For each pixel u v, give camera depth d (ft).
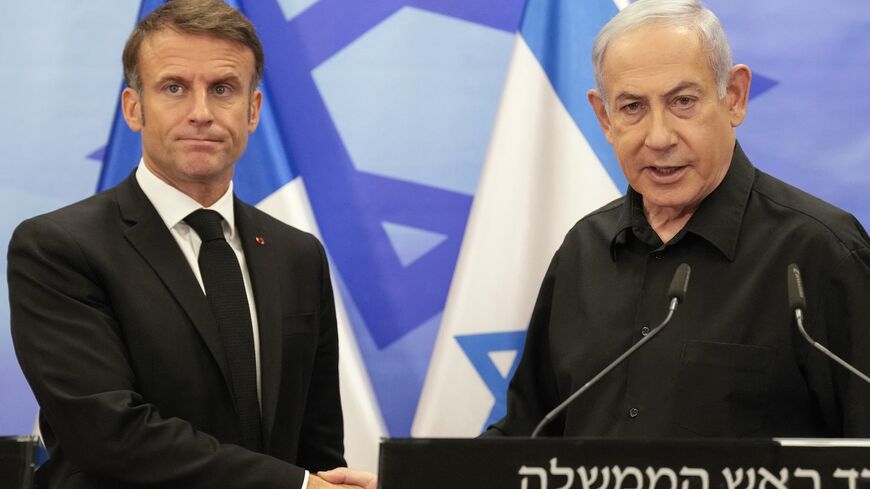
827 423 9.61
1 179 14.29
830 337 9.52
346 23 14.39
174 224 10.69
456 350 13.96
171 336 10.23
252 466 9.73
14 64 14.46
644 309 10.16
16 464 7.66
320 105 14.29
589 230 10.95
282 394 10.72
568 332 10.61
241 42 10.73
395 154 14.23
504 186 14.11
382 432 13.92
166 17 10.65
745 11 13.84
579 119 14.14
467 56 14.28
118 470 9.69
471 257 14.03
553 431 10.96
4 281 14.14
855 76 13.64
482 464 7.25
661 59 9.64
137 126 11.15
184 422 9.84
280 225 11.57
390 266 14.08
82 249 10.25
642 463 7.21
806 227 9.78
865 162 13.56
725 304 9.85
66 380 9.86
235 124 10.67
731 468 7.15
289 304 10.99
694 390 9.68
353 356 13.98
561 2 14.26
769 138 13.71
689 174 9.81
